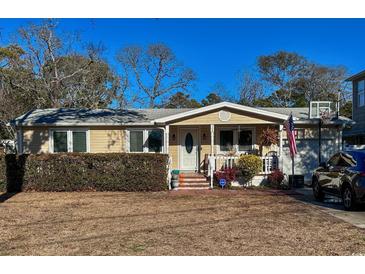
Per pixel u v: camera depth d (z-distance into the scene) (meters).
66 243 7.20
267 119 17.25
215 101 46.47
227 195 14.09
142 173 15.27
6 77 29.22
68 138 18.53
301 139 18.73
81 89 34.31
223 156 17.33
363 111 24.56
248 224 8.88
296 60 54.25
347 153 11.44
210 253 6.51
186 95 46.47
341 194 11.14
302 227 8.53
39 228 8.52
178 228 8.46
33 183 15.30
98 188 15.31
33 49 30.28
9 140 31.27
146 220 9.38
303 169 18.64
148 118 19.17
